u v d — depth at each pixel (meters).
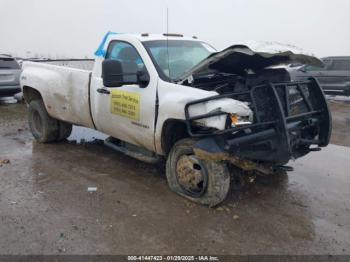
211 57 4.12
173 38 5.41
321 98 4.80
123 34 5.29
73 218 3.98
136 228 3.79
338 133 8.82
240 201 4.51
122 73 4.46
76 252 3.36
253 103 4.04
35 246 3.44
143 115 4.69
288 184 5.13
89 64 7.41
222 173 4.11
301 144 4.63
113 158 6.10
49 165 5.69
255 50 3.79
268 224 3.95
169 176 4.67
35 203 4.33
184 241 3.58
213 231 3.77
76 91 5.77
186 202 4.39
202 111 3.99
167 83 4.47
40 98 6.91
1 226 3.78
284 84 4.40
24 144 6.89
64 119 6.26
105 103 5.27
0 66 11.55
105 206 4.28
